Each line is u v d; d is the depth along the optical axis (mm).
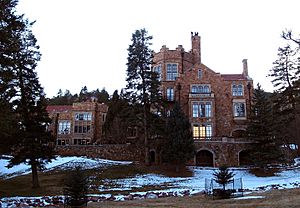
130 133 58781
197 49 65062
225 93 58344
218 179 28547
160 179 39250
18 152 31922
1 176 42344
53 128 71375
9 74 25750
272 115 45562
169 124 44719
